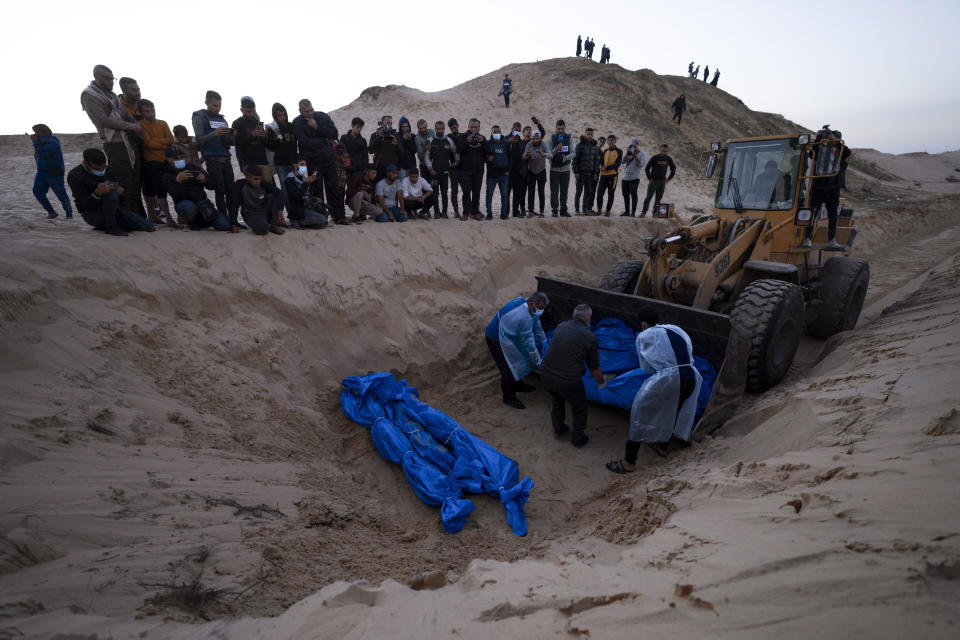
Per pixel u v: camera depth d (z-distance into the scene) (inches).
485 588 95.0
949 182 1980.8
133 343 187.6
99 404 155.1
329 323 255.8
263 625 85.8
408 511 173.8
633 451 195.8
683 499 132.0
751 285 228.8
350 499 167.9
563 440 225.8
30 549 94.3
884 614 61.3
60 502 110.7
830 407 153.9
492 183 386.9
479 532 163.5
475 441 203.3
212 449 163.5
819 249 280.7
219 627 84.3
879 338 227.1
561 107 1270.9
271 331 230.8
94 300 192.5
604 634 69.9
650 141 1182.9
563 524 170.1
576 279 388.8
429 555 144.5
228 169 278.1
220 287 230.2
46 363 158.4
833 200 284.5
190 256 235.0
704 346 217.5
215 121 272.8
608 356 242.7
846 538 81.1
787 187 257.8
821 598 67.1
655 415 188.1
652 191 490.0
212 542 115.6
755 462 135.2
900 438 116.6
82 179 225.1
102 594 89.2
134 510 117.6
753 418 200.2
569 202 718.5
